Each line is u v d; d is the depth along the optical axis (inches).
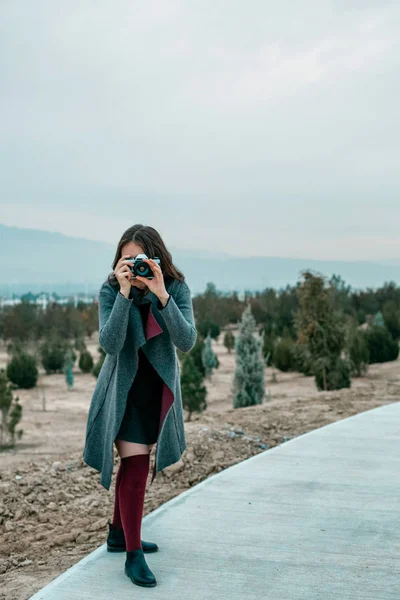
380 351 1342.3
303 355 1057.5
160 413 124.6
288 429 302.0
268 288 2785.4
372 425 270.2
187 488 214.2
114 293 126.0
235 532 146.9
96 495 209.6
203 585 119.3
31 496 205.0
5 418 756.6
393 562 130.5
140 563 120.5
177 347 124.8
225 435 273.6
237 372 808.3
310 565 128.9
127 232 127.0
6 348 2395.4
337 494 175.5
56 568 146.6
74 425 938.1
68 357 1503.4
